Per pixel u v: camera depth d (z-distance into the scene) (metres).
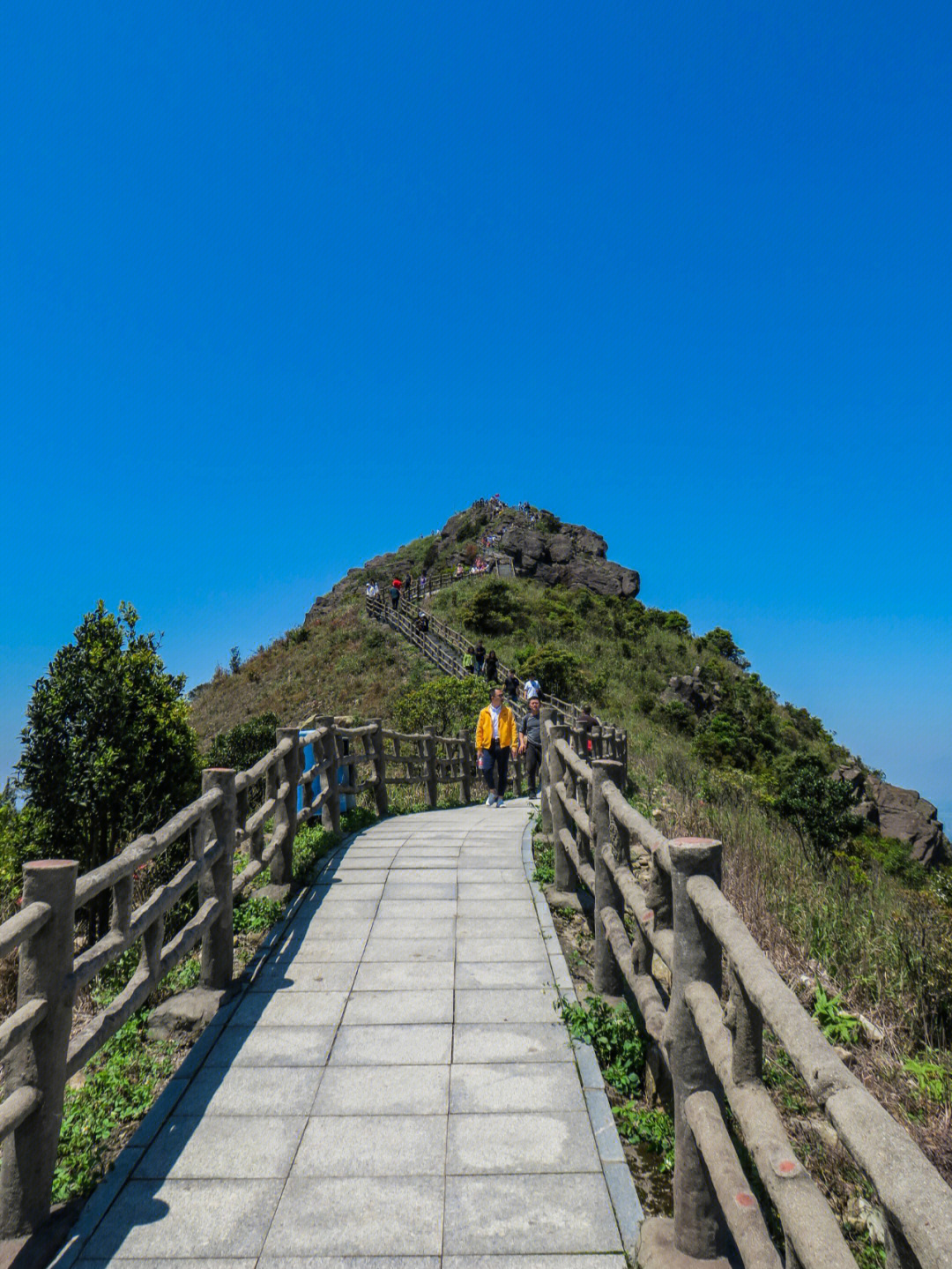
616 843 4.52
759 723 38.22
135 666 8.73
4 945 2.71
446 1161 3.32
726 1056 2.31
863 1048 4.82
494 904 6.19
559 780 6.45
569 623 42.94
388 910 6.10
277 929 5.76
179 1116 3.64
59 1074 3.01
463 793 14.11
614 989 4.60
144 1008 4.69
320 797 7.93
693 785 13.98
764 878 7.26
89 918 8.13
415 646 35.62
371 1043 4.23
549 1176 3.22
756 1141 2.02
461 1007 4.59
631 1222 2.97
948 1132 3.95
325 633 40.53
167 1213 3.05
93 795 8.15
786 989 2.03
